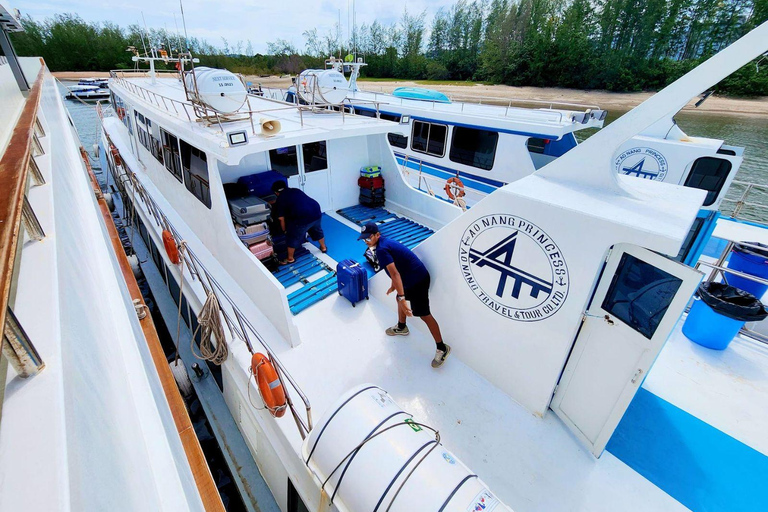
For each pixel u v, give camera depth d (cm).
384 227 570
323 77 579
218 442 373
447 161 875
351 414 215
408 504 179
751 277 371
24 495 84
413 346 369
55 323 132
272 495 334
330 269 473
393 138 1011
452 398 317
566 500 249
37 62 1509
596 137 255
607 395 251
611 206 236
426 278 329
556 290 258
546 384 287
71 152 520
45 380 111
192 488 206
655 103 224
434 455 195
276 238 493
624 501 249
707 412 315
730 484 260
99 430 124
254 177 518
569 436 288
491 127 756
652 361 216
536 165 849
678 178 604
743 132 1953
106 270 282
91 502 93
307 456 225
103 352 180
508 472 264
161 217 538
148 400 200
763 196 1080
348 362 349
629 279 225
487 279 302
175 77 1097
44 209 219
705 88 209
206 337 359
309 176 582
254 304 411
